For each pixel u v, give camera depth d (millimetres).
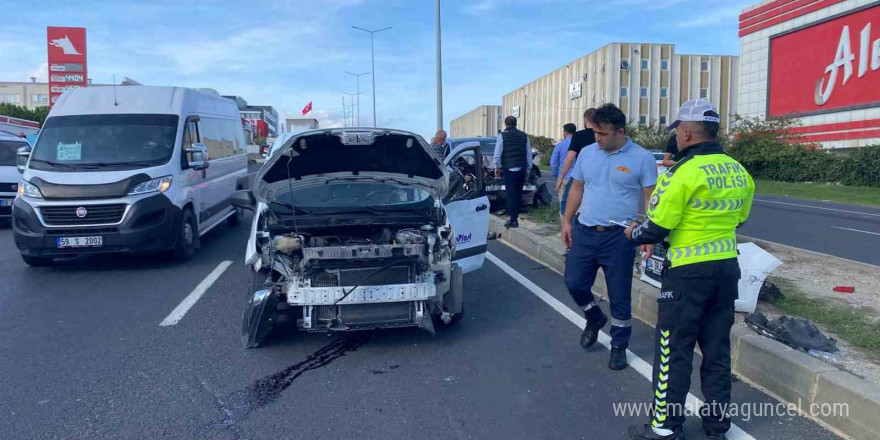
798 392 4496
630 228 4102
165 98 10219
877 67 30953
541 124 69375
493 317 6742
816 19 34656
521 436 4137
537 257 9742
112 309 7059
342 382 5027
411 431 4203
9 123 21500
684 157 3898
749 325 5441
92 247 8594
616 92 53531
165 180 9086
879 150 28156
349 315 5605
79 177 8688
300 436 4137
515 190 11445
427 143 6035
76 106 9891
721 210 3785
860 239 12336
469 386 4945
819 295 6766
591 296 5512
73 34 38719
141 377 5113
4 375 5152
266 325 5676
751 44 40031
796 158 32500
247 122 18906
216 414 4457
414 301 5672
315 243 5770
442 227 6020
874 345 5098
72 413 4461
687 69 54688
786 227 14344
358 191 6547
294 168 6266
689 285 3834
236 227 13375
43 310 7027
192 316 6793
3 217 13391
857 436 4020
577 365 5363
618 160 5051
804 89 35781
